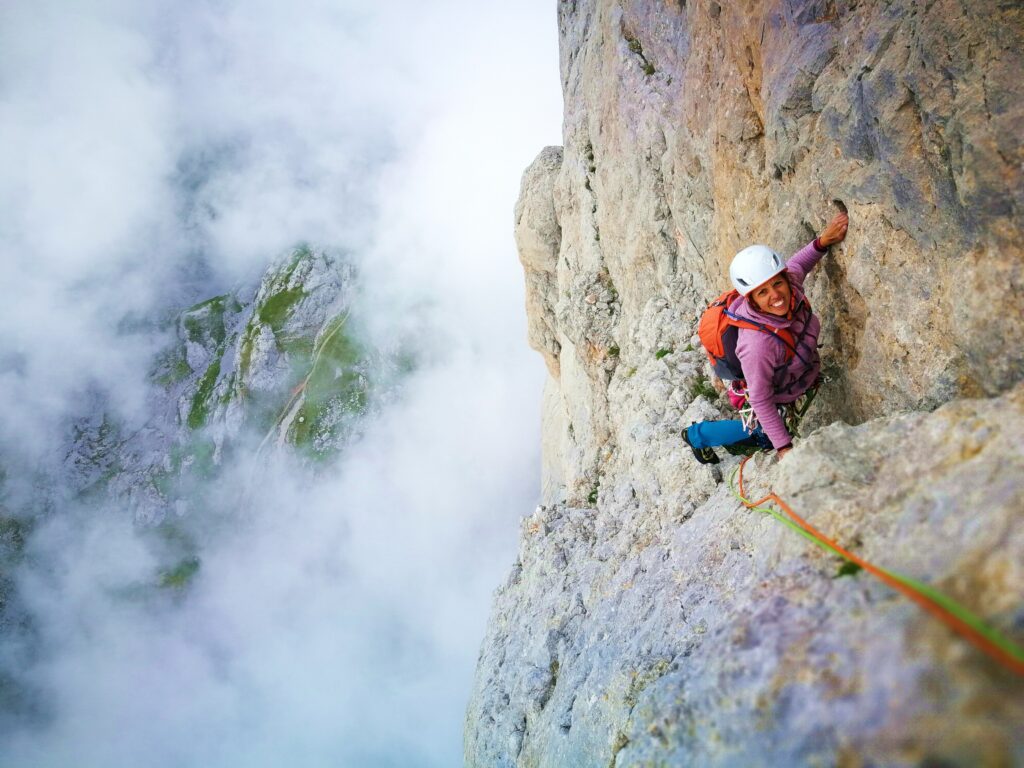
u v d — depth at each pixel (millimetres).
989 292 4461
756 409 5309
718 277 9938
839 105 5758
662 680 4930
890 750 2744
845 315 6266
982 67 4430
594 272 15023
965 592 2951
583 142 15188
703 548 6406
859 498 4242
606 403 13867
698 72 8867
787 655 3570
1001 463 3441
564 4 16203
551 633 8961
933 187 4922
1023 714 2424
